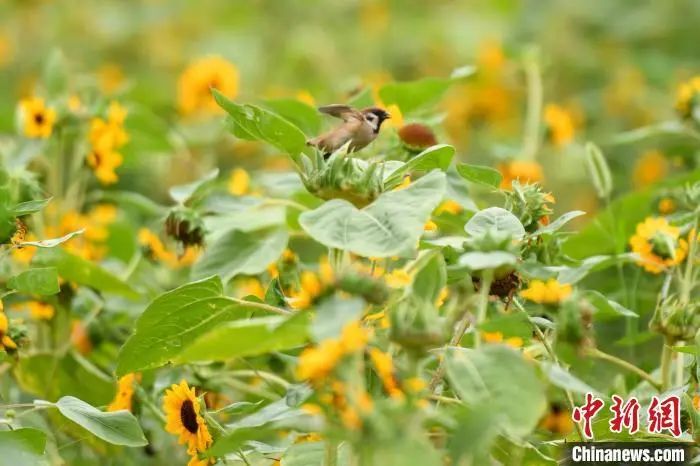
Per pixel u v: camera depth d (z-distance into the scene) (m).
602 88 17.44
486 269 13.41
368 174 13.48
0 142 14.68
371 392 13.45
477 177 13.73
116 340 14.26
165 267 14.41
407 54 19.42
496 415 13.23
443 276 13.39
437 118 14.23
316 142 13.77
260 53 19.94
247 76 19.25
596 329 14.29
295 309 13.55
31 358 14.09
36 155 14.30
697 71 17.20
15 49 20.16
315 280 13.30
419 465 13.19
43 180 14.63
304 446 13.55
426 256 13.44
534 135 14.81
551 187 15.12
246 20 20.97
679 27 18.19
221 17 21.03
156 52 19.88
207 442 13.66
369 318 13.43
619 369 14.26
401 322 13.27
